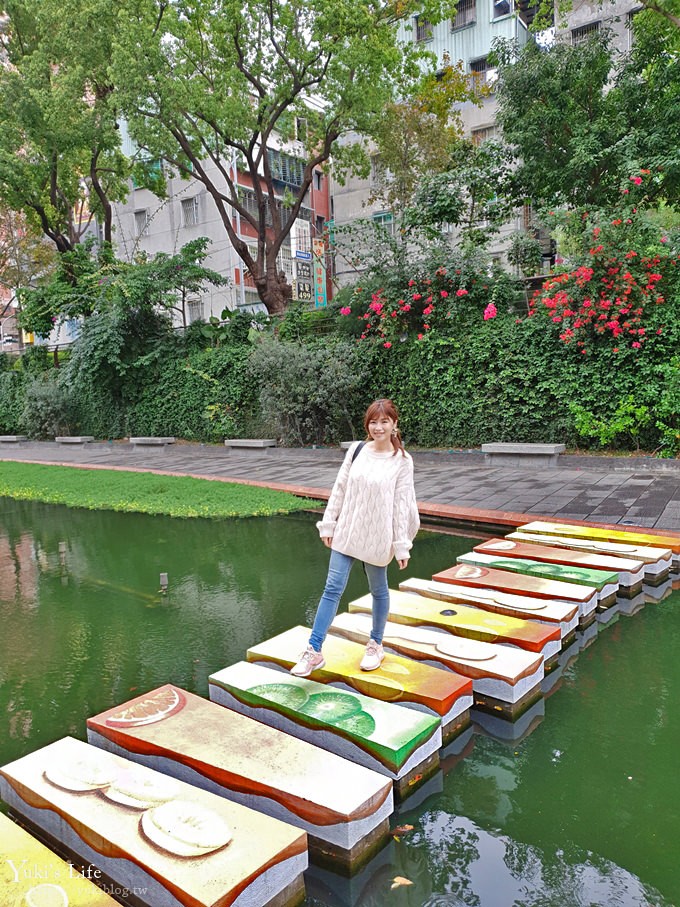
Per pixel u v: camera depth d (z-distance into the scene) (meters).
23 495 10.04
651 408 8.85
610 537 5.29
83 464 14.11
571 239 9.84
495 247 18.47
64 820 2.05
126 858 1.84
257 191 16.30
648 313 8.88
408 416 11.59
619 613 4.18
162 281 15.58
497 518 6.51
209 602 4.69
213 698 3.03
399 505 2.85
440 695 2.71
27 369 21.00
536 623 3.52
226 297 25.19
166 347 16.03
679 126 10.99
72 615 4.51
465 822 2.20
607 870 1.94
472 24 21.05
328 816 2.01
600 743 2.66
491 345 10.32
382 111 15.95
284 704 2.71
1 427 21.59
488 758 2.60
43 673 3.54
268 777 2.18
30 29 17.64
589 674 3.31
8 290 29.33
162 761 2.41
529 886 1.88
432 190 11.56
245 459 13.20
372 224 11.98
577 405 9.37
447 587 4.26
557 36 17.58
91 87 16.77
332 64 13.77
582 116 12.14
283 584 5.06
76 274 17.61
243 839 1.89
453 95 16.97
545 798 2.31
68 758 2.39
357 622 3.67
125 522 7.77
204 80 14.25
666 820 2.16
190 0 13.71
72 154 17.62
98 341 15.64
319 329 13.72
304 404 12.57
